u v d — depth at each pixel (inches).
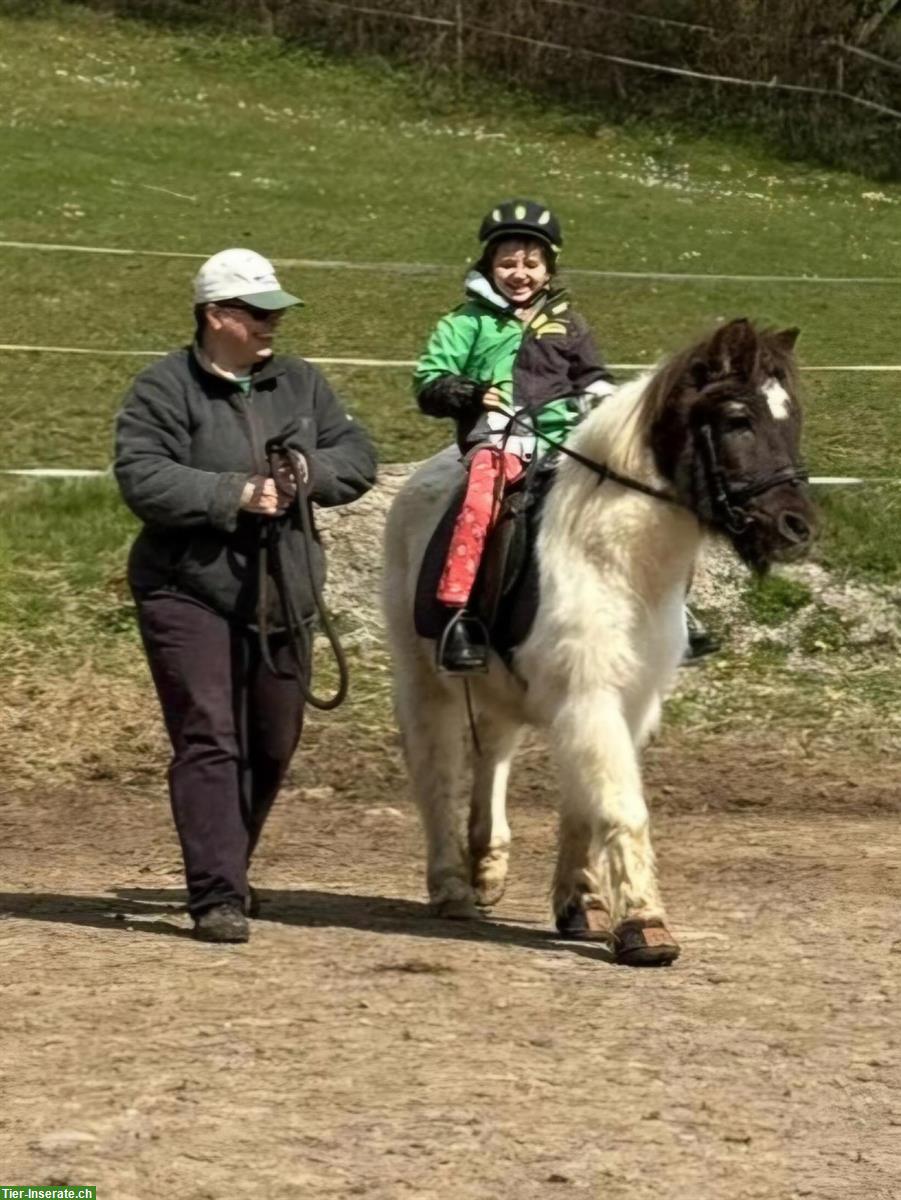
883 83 1023.6
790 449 232.5
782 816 362.0
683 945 251.8
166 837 342.3
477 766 282.2
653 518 237.8
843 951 249.6
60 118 902.4
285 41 1064.2
